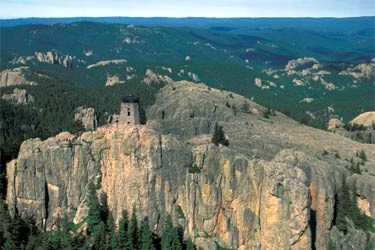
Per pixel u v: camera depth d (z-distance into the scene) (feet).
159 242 653.30
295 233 652.89
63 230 644.27
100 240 628.69
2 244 624.18
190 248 642.22
